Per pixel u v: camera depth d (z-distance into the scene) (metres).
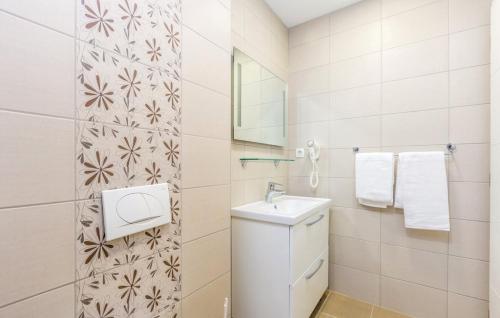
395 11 1.61
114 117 0.71
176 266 0.92
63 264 0.61
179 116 0.93
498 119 1.15
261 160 1.74
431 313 1.50
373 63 1.69
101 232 0.68
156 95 0.84
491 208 1.24
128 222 0.73
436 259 1.48
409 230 1.57
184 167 0.96
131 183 0.76
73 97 0.62
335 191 1.85
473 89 1.37
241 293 1.34
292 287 1.19
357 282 1.76
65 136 0.61
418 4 1.53
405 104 1.57
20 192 0.54
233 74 1.46
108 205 0.69
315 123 1.94
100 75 0.68
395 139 1.60
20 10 0.54
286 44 2.07
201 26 1.03
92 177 0.66
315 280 1.51
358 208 1.76
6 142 0.52
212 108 1.10
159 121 0.85
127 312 0.75
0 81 0.51
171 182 0.90
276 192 1.74
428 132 1.50
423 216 1.43
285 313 1.20
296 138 2.04
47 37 0.58
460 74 1.41
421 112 1.52
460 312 1.41
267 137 1.79
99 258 0.68
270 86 1.82
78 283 0.63
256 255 1.29
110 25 0.70
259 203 1.66
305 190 1.99
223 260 1.18
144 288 0.80
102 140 0.68
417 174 1.45
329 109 1.88
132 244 0.77
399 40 1.60
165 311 0.87
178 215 0.93
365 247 1.73
